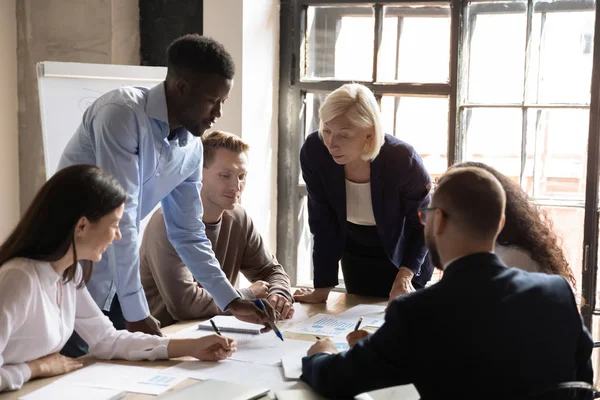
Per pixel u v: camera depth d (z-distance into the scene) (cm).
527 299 133
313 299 254
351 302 254
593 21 316
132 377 167
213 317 228
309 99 364
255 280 275
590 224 315
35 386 161
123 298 195
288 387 160
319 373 149
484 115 337
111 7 332
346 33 353
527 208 188
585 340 145
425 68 343
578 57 320
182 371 172
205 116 204
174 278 237
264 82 350
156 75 320
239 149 256
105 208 164
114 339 183
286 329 214
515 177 335
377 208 247
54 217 163
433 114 344
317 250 258
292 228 372
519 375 129
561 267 188
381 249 262
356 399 150
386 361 133
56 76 305
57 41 341
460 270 135
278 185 371
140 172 203
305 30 359
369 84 349
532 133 330
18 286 160
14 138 350
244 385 156
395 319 132
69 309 177
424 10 339
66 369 171
